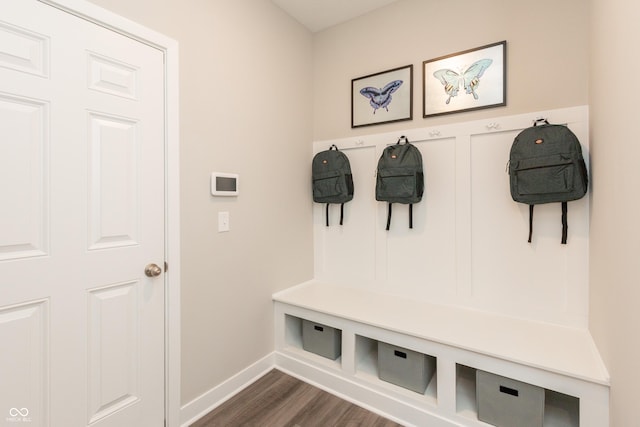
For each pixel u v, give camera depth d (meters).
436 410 1.61
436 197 2.06
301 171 2.49
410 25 2.16
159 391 1.55
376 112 2.30
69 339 1.25
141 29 1.44
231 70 1.90
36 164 1.16
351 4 2.25
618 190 1.09
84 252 1.28
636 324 0.91
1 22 1.07
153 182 1.51
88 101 1.28
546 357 1.39
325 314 1.98
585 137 1.61
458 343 1.53
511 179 1.70
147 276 1.49
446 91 2.02
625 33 1.00
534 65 1.75
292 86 2.39
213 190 1.79
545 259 1.74
